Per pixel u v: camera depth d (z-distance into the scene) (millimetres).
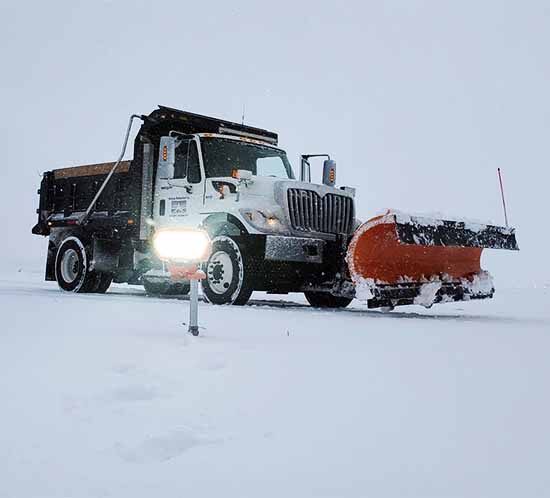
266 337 4645
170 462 1971
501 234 8062
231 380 3070
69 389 2822
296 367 3428
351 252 7137
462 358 3889
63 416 2436
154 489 1760
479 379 3223
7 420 2369
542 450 2096
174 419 2414
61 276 10766
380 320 6773
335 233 8680
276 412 2535
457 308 10039
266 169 9648
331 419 2449
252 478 1846
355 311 8625
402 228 6840
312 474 1879
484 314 8586
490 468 1929
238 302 8258
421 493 1742
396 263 7609
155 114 9617
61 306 6852
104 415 2457
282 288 8406
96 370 3199
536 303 11164
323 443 2160
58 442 2137
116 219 10227
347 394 2848
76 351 3688
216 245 8445
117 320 5457
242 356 3689
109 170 10484
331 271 8188
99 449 2078
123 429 2287
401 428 2342
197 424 2352
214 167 9172
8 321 5195
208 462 1973
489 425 2385
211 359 3510
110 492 1735
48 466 1920
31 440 2152
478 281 8430
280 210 8234
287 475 1871
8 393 2746
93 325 5008
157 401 2674
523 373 3398
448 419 2467
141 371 3201
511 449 2105
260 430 2297
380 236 7184
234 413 2512
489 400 2770
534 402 2738
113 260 10383
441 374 3346
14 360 3416
